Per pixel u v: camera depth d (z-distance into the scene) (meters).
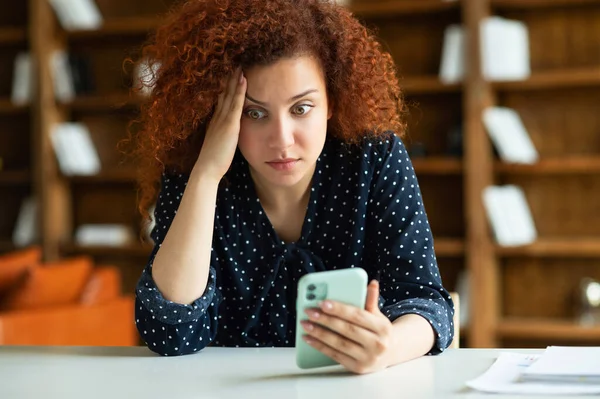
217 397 1.17
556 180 4.37
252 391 1.20
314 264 1.68
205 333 1.55
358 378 1.27
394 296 1.59
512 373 1.27
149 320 1.50
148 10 5.07
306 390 1.20
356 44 1.64
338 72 1.62
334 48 1.60
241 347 1.64
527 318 4.42
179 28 1.64
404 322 1.43
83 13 4.97
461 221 4.53
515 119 4.25
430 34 4.52
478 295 4.18
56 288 3.81
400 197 1.65
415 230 1.63
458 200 4.54
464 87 4.19
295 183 1.55
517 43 4.18
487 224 4.20
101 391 1.23
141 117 1.77
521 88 4.36
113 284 4.17
